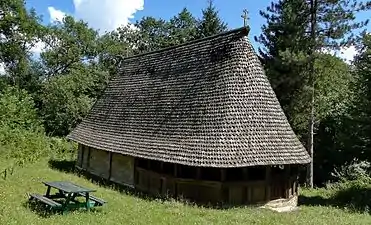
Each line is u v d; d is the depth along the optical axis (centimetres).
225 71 1928
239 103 1839
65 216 1281
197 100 1967
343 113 2745
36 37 4775
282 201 1875
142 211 1452
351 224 1434
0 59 4525
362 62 2123
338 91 3145
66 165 2789
